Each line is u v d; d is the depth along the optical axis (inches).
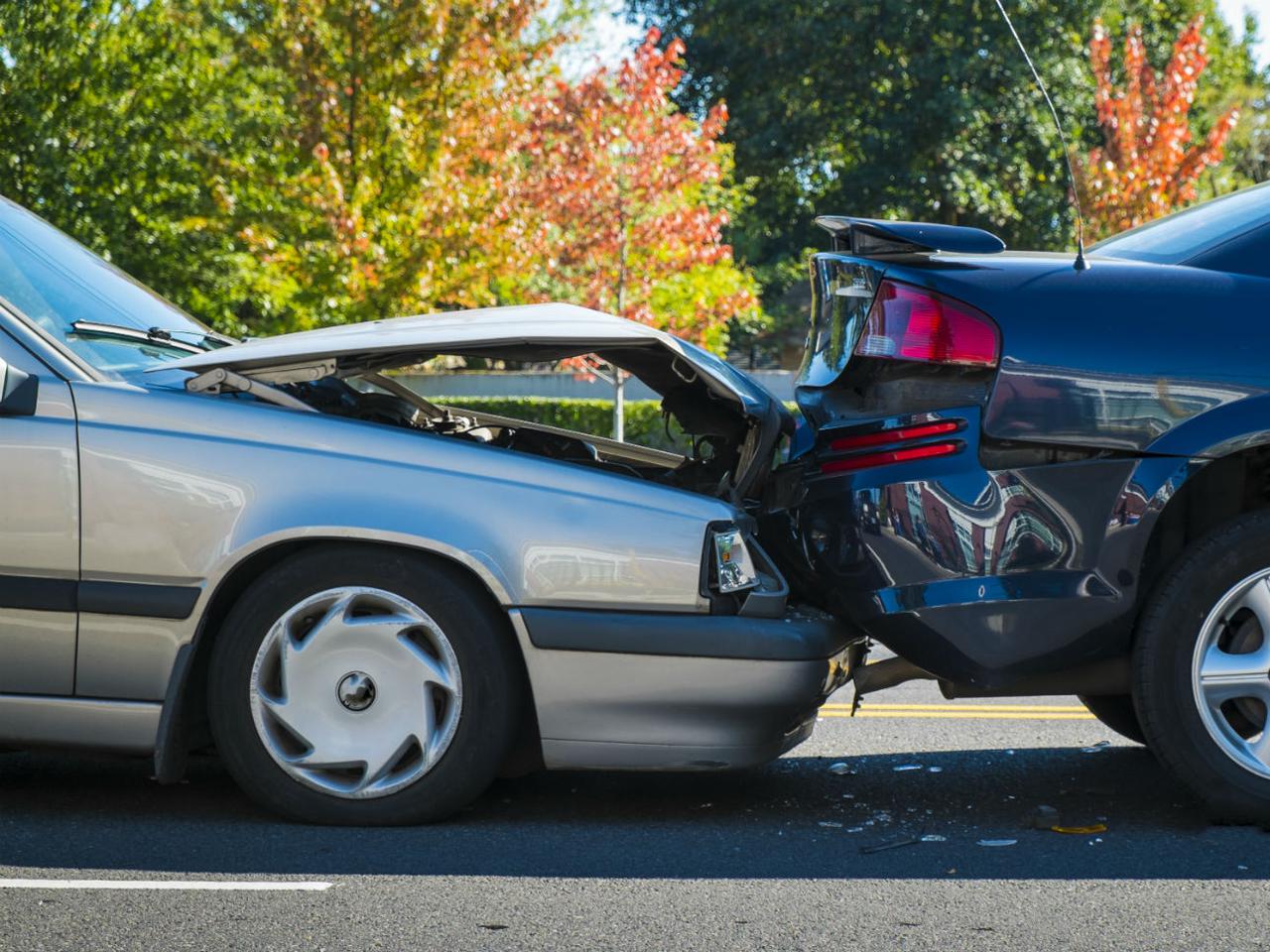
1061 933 144.7
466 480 184.9
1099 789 212.1
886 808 200.5
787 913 151.2
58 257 221.6
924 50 1854.1
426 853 173.5
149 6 919.0
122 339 208.5
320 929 144.8
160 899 154.1
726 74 1984.5
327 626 183.9
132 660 185.3
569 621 182.9
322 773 185.3
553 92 962.7
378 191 880.9
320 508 182.9
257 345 201.8
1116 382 183.0
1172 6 2026.3
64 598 184.9
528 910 151.7
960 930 145.6
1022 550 183.8
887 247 194.9
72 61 888.3
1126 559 182.7
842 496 191.2
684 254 946.1
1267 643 183.2
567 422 1197.7
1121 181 1066.1
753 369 2100.1
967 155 1788.9
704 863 171.0
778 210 2018.9
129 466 185.0
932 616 185.8
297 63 874.1
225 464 184.9
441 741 183.8
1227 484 194.2
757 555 194.7
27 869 165.0
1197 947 140.4
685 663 183.9
